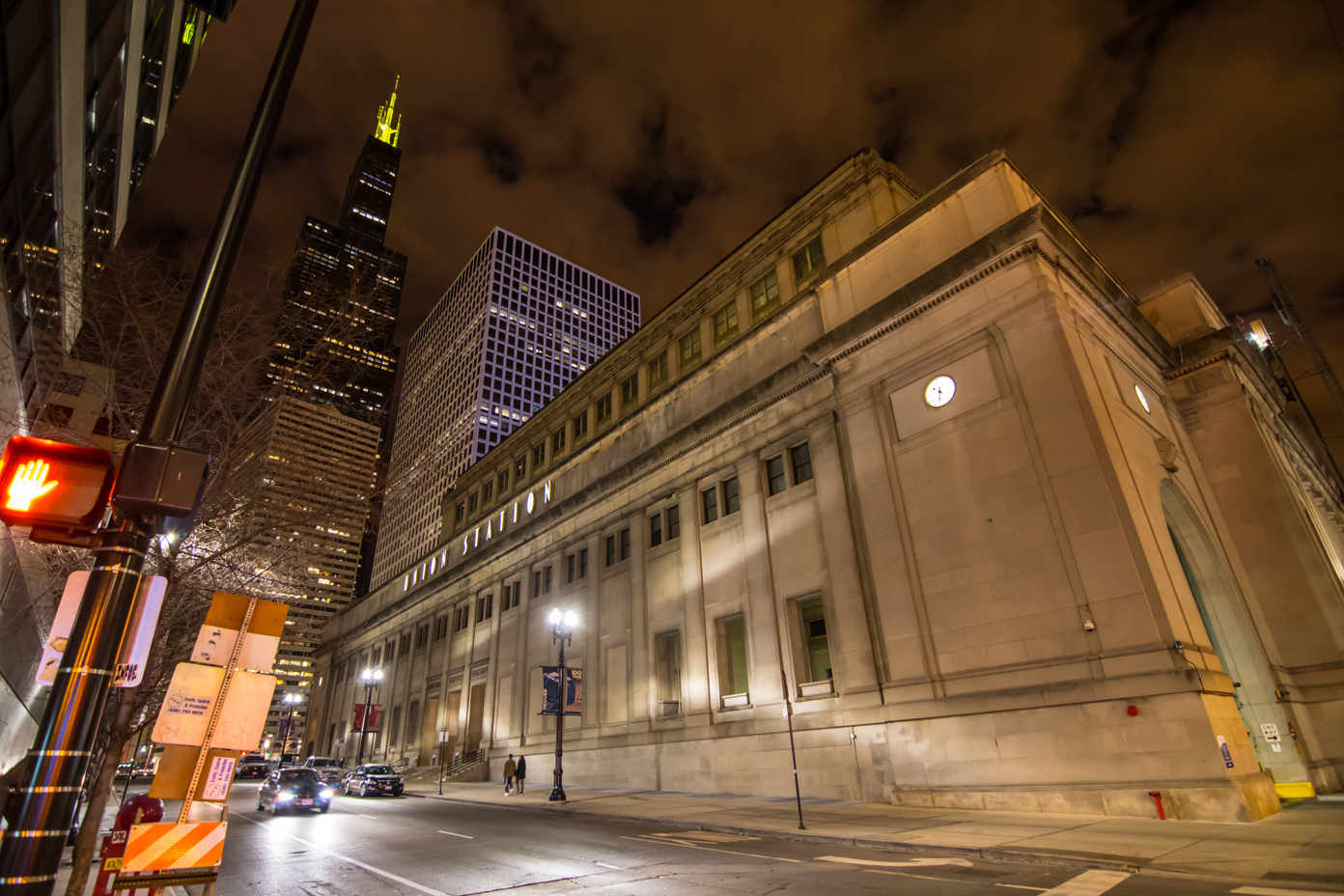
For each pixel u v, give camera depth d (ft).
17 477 16.57
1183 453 83.20
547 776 124.57
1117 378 75.00
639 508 119.03
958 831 49.14
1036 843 42.55
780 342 101.24
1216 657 60.70
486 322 457.27
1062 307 70.69
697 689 97.25
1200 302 97.71
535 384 462.19
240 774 200.75
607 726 112.98
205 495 36.45
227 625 21.39
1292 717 70.08
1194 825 47.85
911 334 81.15
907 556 75.15
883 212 94.32
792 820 59.52
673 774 97.04
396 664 205.05
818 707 80.48
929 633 71.41
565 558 137.69
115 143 46.21
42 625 49.16
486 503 186.60
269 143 21.22
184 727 20.07
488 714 149.89
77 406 39.81
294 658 298.56
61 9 27.84
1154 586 57.26
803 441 93.25
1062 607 62.03
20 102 27.55
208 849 19.86
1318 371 146.82
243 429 38.37
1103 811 54.95
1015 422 69.36
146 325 34.76
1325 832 41.75
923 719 69.56
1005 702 63.72
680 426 115.75
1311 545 77.97
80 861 24.71
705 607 100.12
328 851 50.88
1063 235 75.00
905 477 77.71
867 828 52.65
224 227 19.83
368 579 485.97
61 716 15.16
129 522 17.11
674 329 127.54
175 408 17.97
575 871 40.24
